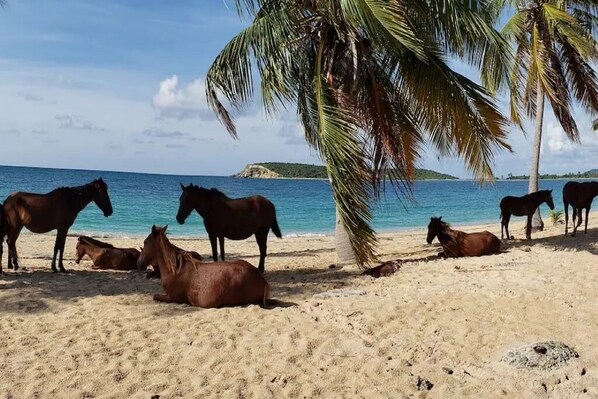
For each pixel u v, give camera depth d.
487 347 5.97
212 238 10.55
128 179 103.25
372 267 11.64
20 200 10.37
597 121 30.38
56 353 5.86
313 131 12.27
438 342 6.14
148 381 5.20
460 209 44.31
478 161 11.53
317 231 27.55
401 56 10.82
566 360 5.38
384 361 5.59
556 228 19.16
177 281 8.01
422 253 14.02
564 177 151.62
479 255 12.09
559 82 15.18
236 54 10.89
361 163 10.15
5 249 15.42
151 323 6.95
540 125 17.28
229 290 7.72
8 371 5.37
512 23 16.05
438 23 11.07
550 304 7.53
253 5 10.08
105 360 5.68
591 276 9.19
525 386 5.04
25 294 8.61
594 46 15.12
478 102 11.10
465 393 4.95
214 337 6.34
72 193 10.84
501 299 7.86
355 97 10.97
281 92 11.59
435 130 12.62
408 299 7.98
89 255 11.74
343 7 9.61
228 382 5.13
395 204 51.19
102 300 8.32
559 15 13.95
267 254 15.90
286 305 7.99
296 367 5.51
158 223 28.36
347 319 6.93
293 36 10.77
